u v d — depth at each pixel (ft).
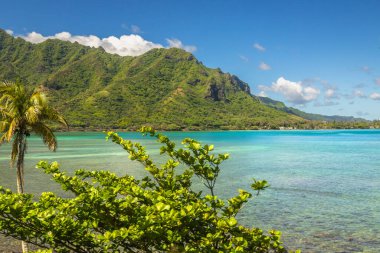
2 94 60.18
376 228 85.51
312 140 544.21
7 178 162.50
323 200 114.93
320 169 195.00
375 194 124.88
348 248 72.69
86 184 22.08
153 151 295.28
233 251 17.08
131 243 18.22
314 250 71.56
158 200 18.47
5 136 59.93
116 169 198.18
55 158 255.50
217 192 128.36
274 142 487.20
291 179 159.74
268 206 106.42
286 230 83.87
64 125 65.92
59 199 21.24
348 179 159.43
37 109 60.49
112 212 19.29
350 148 367.86
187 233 19.17
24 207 17.83
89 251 19.21
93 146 386.52
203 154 22.95
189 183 23.24
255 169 195.21
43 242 18.52
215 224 19.02
